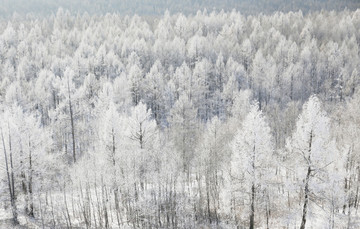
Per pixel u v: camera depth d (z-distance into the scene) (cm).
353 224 3111
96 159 3406
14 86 7062
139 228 3291
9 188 2908
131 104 7538
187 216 3616
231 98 8375
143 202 3419
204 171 3891
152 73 8344
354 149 3419
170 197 3584
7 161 2917
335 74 10881
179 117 5775
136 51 11175
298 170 2445
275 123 6500
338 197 3000
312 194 2438
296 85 9944
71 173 3603
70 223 3078
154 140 3750
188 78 8644
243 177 2677
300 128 2467
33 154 3098
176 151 4244
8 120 2895
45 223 3109
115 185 3150
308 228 3136
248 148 2573
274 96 9569
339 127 4781
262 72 9969
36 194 3209
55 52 11288
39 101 7462
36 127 3142
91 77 7856
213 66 10869
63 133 6075
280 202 3691
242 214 3481
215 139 4078
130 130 3491
